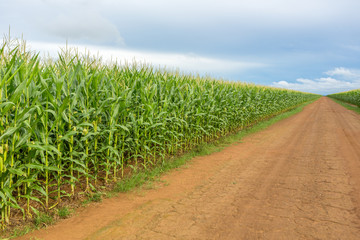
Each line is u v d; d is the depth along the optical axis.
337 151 9.29
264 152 9.46
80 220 4.30
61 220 4.29
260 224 4.07
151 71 8.25
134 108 7.28
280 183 6.08
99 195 5.28
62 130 4.82
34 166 4.12
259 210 4.61
